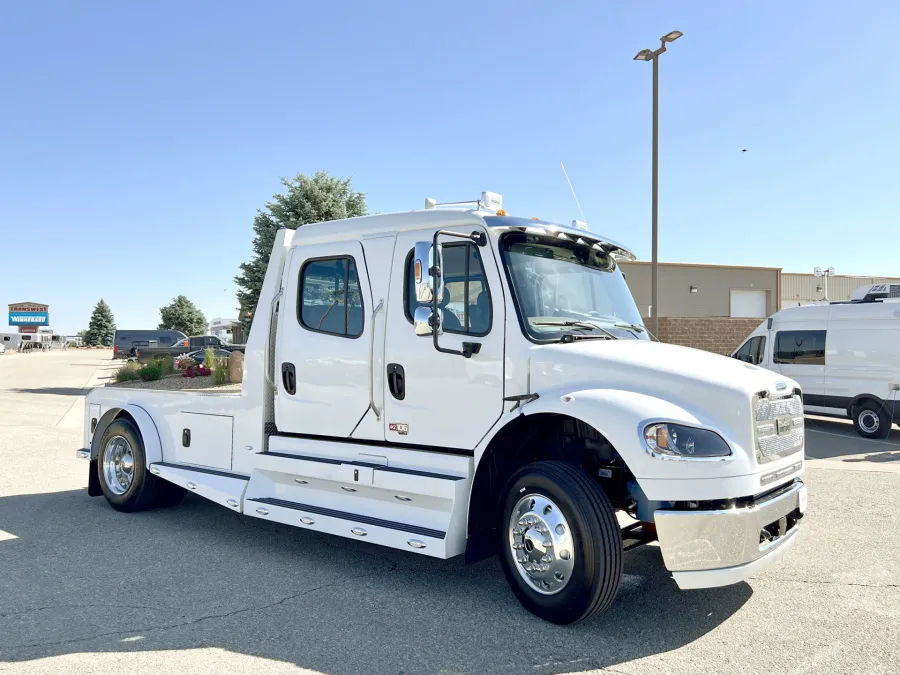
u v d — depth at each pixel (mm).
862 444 11914
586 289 5098
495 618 4219
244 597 4566
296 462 5379
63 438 12117
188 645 3834
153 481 6699
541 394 4297
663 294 28406
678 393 3979
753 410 3916
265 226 20641
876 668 3582
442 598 4559
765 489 3973
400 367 4918
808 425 14539
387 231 5133
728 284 29359
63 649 3773
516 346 4406
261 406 5746
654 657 3705
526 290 4570
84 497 7598
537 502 4160
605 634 3998
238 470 5914
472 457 4539
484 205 5008
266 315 5801
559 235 4902
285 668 3568
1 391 22625
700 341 21375
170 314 86250
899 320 12312
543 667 3590
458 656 3711
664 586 4816
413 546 4547
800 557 5453
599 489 3975
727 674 3516
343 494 5215
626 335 5070
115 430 6949
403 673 3525
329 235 5484
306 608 4375
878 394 12516
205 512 6914
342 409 5254
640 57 16422
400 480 4723
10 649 3771
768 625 4133
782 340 14336
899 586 4805
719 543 3744
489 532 4645
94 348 112562
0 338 90688
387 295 5047
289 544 5816
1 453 10461
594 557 3877
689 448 3750
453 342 4648
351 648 3803
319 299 5484
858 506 7164
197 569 5141
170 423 6574
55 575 4992
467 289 4637
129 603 4445
